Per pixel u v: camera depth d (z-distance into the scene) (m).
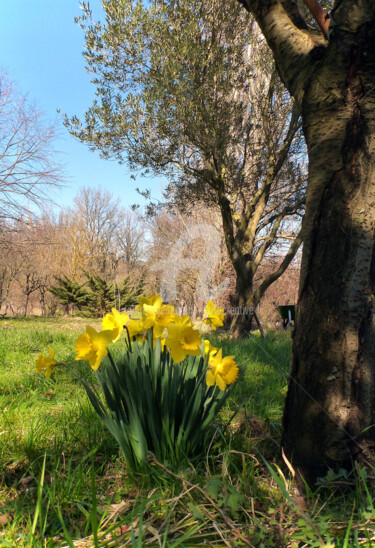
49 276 28.98
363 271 1.81
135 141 9.47
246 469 1.90
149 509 1.63
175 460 1.94
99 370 2.18
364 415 1.80
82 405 2.92
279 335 9.12
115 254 20.36
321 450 1.83
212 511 1.56
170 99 8.76
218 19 8.98
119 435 1.98
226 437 2.31
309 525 1.40
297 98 2.15
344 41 1.89
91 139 9.52
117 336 2.07
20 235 21.39
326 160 1.95
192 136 9.00
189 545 1.35
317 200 1.97
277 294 21.58
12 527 1.48
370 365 1.82
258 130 10.59
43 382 3.77
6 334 7.24
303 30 2.19
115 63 9.12
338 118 1.93
